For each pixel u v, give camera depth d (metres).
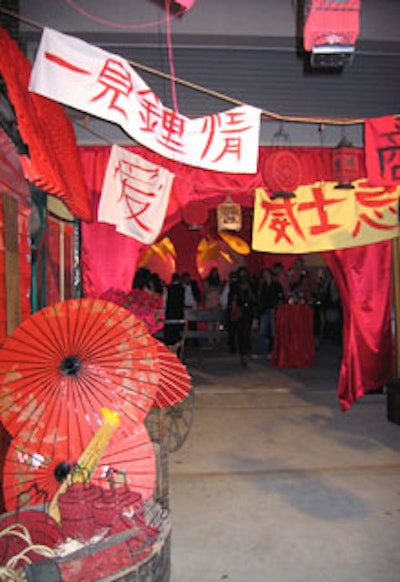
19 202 3.76
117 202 5.27
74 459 2.59
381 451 5.23
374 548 3.33
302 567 3.12
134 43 5.38
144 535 2.31
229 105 5.58
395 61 5.80
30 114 2.87
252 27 5.24
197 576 3.03
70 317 2.62
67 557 2.11
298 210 5.89
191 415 4.18
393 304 7.13
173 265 15.46
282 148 5.82
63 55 2.90
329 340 14.41
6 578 2.04
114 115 3.01
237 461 4.98
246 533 3.54
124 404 2.65
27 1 4.99
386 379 7.22
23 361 2.58
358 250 6.75
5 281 3.41
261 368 10.10
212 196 5.88
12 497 2.63
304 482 4.43
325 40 3.76
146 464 2.77
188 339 13.49
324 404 7.21
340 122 4.28
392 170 4.34
